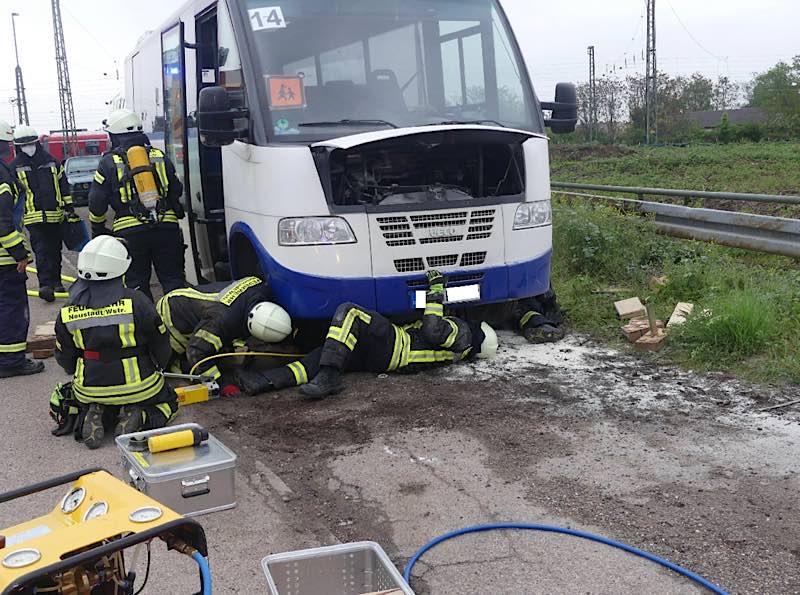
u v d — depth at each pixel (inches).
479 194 263.1
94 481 108.8
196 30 301.4
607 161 1241.4
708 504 156.1
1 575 83.9
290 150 236.2
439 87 266.5
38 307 381.7
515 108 271.7
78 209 802.2
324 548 119.3
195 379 235.9
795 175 819.4
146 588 135.9
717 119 2787.9
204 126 239.9
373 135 229.0
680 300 300.8
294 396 233.1
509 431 197.2
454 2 274.5
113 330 196.4
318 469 181.9
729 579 131.4
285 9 257.9
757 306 247.4
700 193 372.8
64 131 1252.5
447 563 140.4
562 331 274.2
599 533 147.7
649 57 2054.6
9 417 230.1
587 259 349.1
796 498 156.7
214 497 160.9
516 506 159.5
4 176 265.3
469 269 249.4
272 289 246.4
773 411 200.7
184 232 342.3
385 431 201.8
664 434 190.2
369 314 236.7
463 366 250.8
